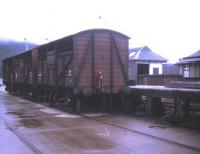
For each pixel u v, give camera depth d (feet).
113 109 48.80
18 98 78.54
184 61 93.76
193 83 40.16
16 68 91.50
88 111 48.11
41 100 68.18
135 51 126.72
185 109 36.27
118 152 23.09
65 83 50.37
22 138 28.02
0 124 35.86
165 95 37.91
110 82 48.21
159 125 34.71
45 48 61.98
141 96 46.39
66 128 33.22
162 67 125.39
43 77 63.05
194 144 25.46
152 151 23.34
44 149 24.07
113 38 48.32
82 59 45.91
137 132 30.71
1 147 24.71
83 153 22.85
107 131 31.42
